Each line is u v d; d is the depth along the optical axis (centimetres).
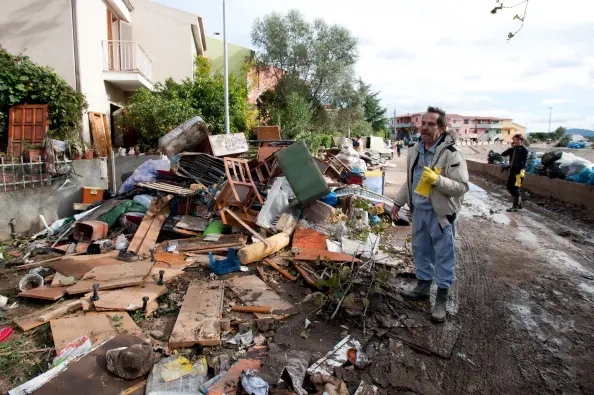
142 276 453
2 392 281
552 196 1067
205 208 677
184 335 341
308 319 388
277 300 422
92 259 520
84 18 1126
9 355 322
